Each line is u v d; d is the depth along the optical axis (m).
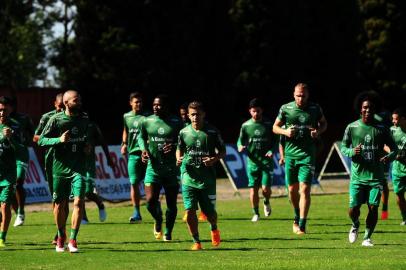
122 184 75.50
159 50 118.94
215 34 124.81
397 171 51.56
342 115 139.25
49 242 42.69
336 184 98.00
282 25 129.38
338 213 60.41
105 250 38.75
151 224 53.09
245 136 56.19
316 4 134.62
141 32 118.12
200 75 123.00
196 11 122.12
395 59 153.38
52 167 39.12
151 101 119.00
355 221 40.53
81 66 117.94
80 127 37.84
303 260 33.41
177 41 119.94
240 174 81.88
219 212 62.16
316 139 47.25
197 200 39.34
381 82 153.38
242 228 49.88
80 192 37.59
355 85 139.88
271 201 74.12
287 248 39.09
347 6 137.75
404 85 153.25
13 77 156.00
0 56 152.50
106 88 117.81
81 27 118.25
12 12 150.12
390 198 75.94
